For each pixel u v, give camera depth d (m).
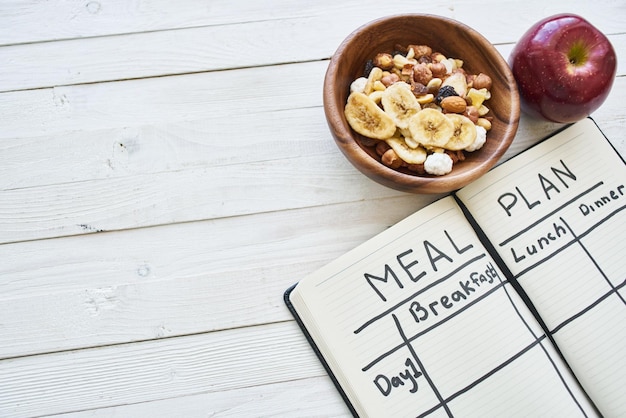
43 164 0.73
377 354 0.69
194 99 0.75
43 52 0.75
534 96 0.71
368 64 0.73
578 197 0.73
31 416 0.69
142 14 0.76
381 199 0.73
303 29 0.76
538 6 0.78
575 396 0.69
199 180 0.73
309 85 0.75
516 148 0.75
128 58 0.75
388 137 0.70
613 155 0.74
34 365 0.70
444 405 0.68
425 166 0.70
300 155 0.74
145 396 0.70
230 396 0.70
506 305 0.70
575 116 0.71
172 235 0.72
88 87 0.75
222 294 0.71
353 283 0.70
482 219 0.72
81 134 0.74
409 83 0.72
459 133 0.70
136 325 0.71
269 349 0.70
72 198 0.73
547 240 0.72
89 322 0.71
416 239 0.71
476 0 0.78
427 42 0.73
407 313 0.69
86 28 0.76
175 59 0.75
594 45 0.70
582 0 0.78
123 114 0.74
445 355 0.69
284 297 0.71
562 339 0.70
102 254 0.72
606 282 0.71
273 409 0.70
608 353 0.70
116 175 0.73
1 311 0.71
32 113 0.74
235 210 0.73
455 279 0.70
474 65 0.73
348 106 0.70
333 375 0.69
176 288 0.71
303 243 0.72
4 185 0.73
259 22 0.76
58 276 0.71
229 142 0.74
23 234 0.72
